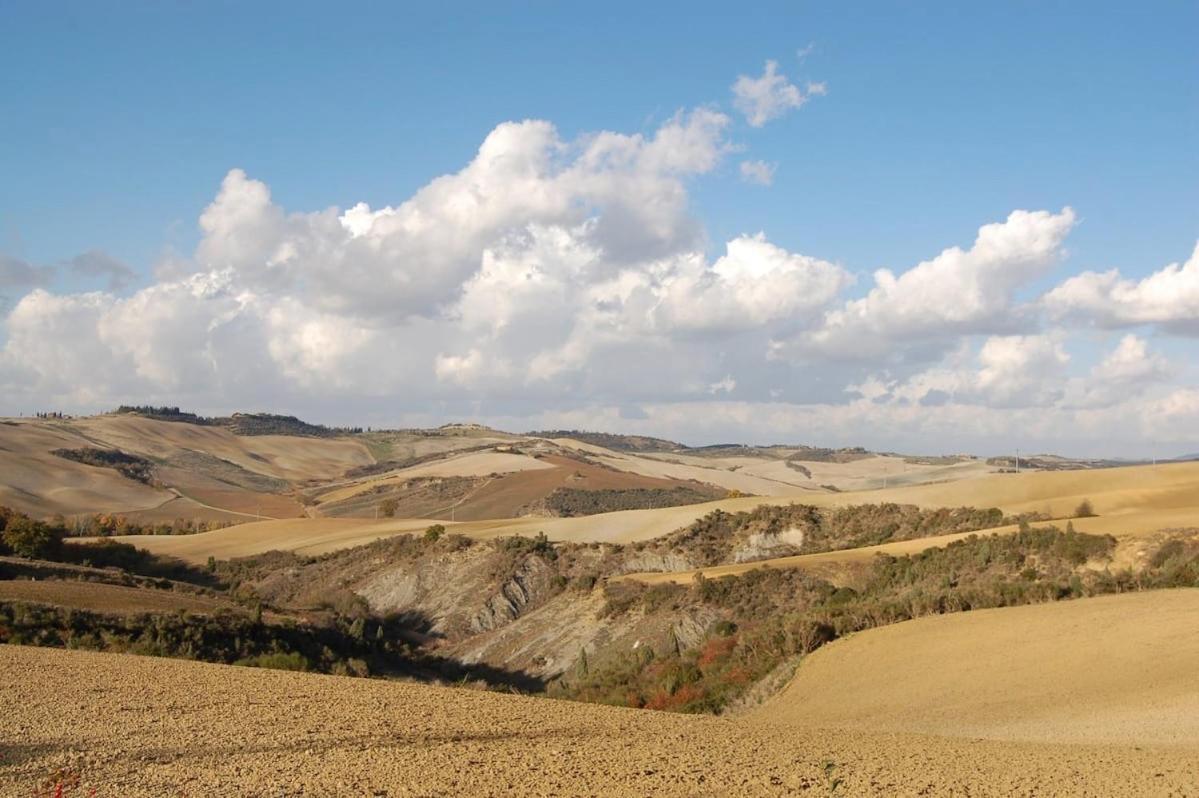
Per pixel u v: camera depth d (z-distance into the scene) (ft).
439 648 293.43
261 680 109.70
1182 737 86.69
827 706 128.47
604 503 581.94
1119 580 176.14
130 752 65.36
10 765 60.59
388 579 354.33
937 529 320.09
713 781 63.77
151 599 214.07
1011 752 79.41
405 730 79.20
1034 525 258.16
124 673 109.09
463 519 559.79
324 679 115.55
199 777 58.70
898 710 118.83
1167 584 170.40
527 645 270.46
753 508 381.19
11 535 357.20
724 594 252.83
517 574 333.21
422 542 380.78
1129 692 108.58
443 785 59.21
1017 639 139.74
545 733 82.48
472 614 312.71
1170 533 214.90
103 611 188.96
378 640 251.60
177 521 556.51
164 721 78.02
